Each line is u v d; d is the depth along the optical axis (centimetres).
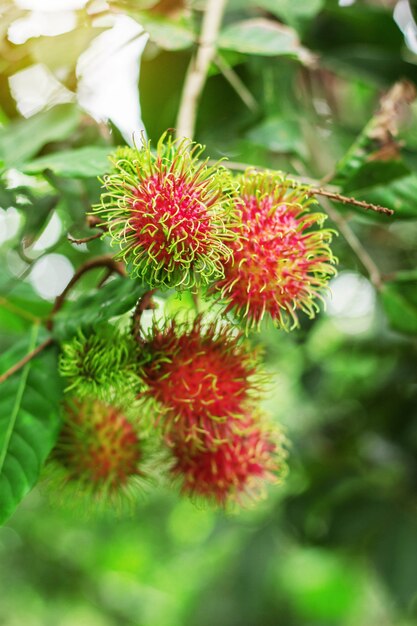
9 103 55
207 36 52
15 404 46
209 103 60
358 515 70
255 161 64
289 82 60
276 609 117
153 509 154
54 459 48
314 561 120
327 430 79
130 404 45
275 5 58
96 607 167
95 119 53
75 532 154
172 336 44
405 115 57
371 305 77
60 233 56
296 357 80
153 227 40
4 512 44
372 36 59
